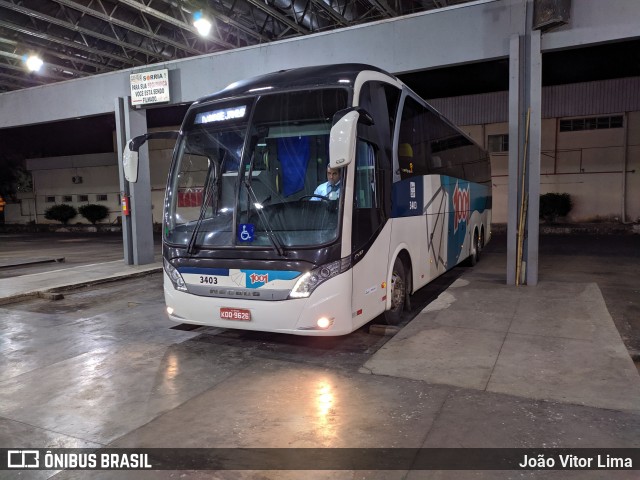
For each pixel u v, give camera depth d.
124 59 17.09
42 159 36.72
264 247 5.13
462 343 5.60
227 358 5.60
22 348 6.19
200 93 11.27
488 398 4.22
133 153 6.16
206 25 12.41
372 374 4.88
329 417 4.00
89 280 10.59
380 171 5.90
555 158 22.56
